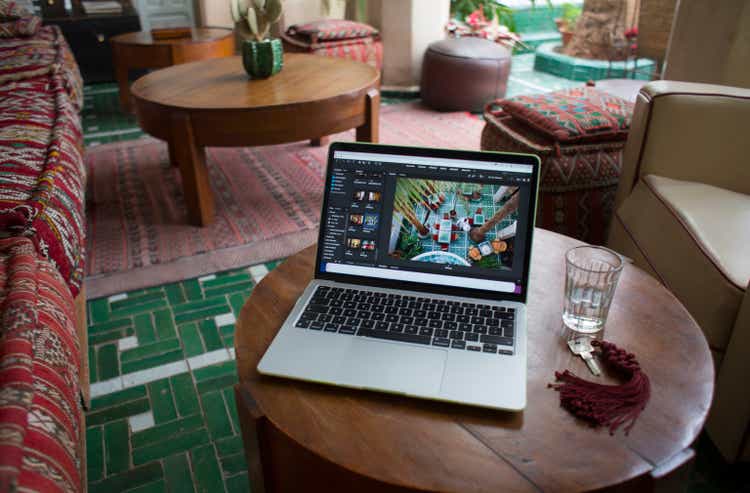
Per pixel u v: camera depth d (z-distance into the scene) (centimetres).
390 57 483
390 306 105
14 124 218
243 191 307
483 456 77
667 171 188
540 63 577
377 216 113
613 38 527
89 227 269
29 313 101
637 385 86
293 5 509
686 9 240
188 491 140
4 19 379
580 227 237
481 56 423
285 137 253
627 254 189
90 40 519
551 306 109
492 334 98
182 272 231
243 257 241
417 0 458
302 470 85
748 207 166
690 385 88
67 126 226
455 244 109
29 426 77
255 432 87
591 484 72
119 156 362
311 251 131
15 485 63
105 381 177
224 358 186
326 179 116
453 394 85
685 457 76
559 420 82
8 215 142
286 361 93
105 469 146
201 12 558
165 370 181
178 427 159
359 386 87
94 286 222
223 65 320
